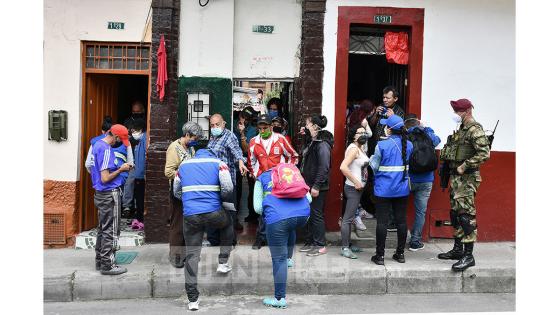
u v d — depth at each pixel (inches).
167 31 283.4
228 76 292.0
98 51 295.0
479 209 299.6
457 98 298.2
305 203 221.0
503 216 300.4
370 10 292.4
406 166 249.6
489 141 256.1
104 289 235.5
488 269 248.4
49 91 288.0
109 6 290.5
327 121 278.1
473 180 248.1
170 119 287.9
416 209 277.4
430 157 263.0
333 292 244.2
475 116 299.0
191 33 289.7
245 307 226.2
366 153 284.7
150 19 291.6
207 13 289.9
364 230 291.3
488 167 299.3
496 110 299.6
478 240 299.9
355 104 317.4
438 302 235.1
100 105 315.3
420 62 295.7
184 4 288.7
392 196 248.4
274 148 267.9
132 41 291.7
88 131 300.5
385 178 248.5
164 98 285.1
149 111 291.7
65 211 288.0
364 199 309.4
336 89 293.3
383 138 262.1
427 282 246.5
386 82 333.1
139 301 234.1
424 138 266.7
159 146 284.8
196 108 290.4
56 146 289.4
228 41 291.1
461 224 249.6
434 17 295.6
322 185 264.4
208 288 241.1
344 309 225.1
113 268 239.0
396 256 259.0
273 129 284.8
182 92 289.7
